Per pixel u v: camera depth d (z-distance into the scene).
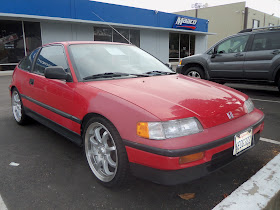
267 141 3.42
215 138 1.99
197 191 2.28
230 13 26.03
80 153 3.12
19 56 12.49
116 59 3.20
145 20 16.81
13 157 3.01
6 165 2.80
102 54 3.17
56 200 2.16
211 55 7.22
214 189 2.31
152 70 3.31
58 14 12.90
